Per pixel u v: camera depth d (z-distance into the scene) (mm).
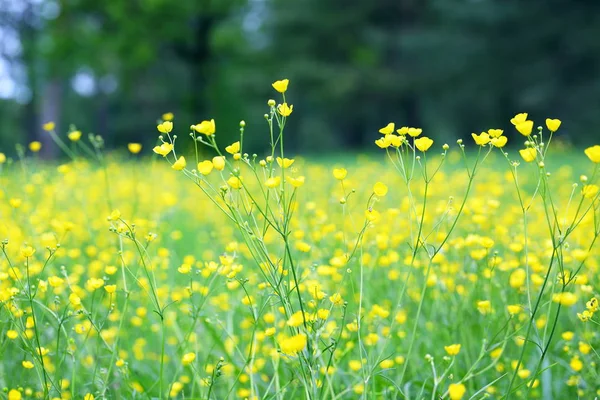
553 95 28750
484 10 28594
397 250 3510
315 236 3309
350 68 32656
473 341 2873
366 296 2947
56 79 24766
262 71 29547
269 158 2100
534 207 4512
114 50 23406
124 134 43344
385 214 3947
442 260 3047
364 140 40500
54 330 2949
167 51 25312
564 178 7195
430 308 3248
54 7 23922
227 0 23547
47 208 4438
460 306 2883
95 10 23750
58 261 3693
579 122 29141
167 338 3146
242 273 3225
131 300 3455
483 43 29266
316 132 44188
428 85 32312
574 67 28766
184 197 7051
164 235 4855
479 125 36438
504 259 3316
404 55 34094
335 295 2178
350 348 2541
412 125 33812
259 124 38594
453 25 30375
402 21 33469
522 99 30188
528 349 2844
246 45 25828
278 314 2742
